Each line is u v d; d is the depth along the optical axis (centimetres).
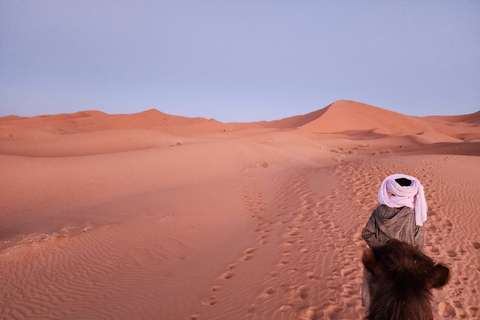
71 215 1365
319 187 1355
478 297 532
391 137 7775
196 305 584
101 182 1942
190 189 1675
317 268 634
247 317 505
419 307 164
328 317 471
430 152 4978
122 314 604
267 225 1025
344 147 6203
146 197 1577
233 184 1720
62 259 891
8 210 1516
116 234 1065
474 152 4575
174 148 2939
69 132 8712
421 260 170
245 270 697
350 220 910
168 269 795
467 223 883
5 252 915
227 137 6247
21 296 708
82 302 671
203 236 1020
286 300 534
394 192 243
